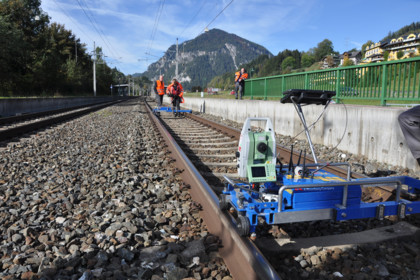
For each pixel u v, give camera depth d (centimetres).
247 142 339
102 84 9181
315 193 311
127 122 1526
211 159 730
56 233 339
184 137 1044
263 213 298
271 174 338
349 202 322
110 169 611
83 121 1594
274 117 1223
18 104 2114
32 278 259
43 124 1341
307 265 285
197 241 322
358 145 755
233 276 268
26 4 5125
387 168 638
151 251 308
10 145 880
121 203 425
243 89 1886
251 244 280
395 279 265
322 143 909
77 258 288
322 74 1043
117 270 269
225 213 354
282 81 1349
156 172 600
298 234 355
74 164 659
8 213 396
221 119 1808
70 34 7600
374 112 702
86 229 353
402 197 438
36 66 4303
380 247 318
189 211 407
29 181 541
